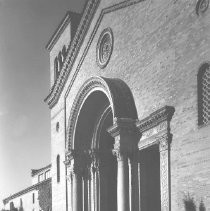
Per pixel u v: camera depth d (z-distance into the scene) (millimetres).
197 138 13711
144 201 18141
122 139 18266
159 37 16734
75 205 24891
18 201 60719
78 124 24844
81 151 25281
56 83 28484
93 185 25000
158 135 16156
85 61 24141
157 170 18719
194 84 14148
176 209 14578
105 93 20625
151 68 17141
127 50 19406
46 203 45875
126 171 18344
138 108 18109
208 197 12914
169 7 16203
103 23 22062
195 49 14273
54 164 29359
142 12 18344
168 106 15297
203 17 14008
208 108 13797
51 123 30453
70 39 27359
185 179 14180
